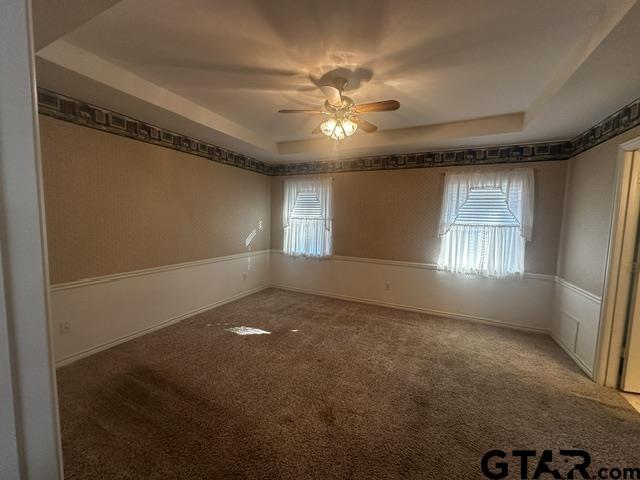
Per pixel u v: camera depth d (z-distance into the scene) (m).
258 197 4.95
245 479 1.50
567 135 3.09
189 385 2.29
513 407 2.11
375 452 1.69
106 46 1.97
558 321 3.23
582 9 1.50
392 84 2.40
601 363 2.41
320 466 1.59
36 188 0.41
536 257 3.46
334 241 4.70
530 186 3.39
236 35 1.82
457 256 3.81
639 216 2.28
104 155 2.74
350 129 2.46
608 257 2.39
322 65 2.14
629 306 2.33
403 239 4.20
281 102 2.87
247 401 2.11
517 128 3.00
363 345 3.06
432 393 2.25
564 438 1.82
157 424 1.86
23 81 0.40
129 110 2.72
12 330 0.40
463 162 3.77
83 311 2.66
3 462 0.41
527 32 1.71
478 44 1.84
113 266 2.88
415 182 4.08
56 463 0.47
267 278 5.32
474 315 3.80
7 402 0.40
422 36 1.78
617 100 2.20
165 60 2.13
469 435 1.83
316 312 4.05
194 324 3.52
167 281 3.45
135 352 2.79
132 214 3.03
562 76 2.03
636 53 1.62
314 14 1.61
